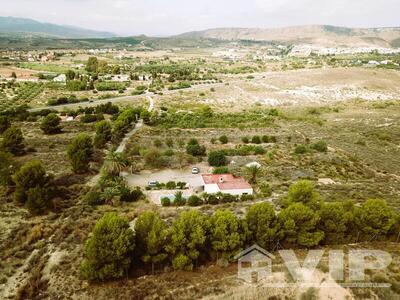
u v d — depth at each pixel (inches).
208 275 1646.2
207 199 2536.9
